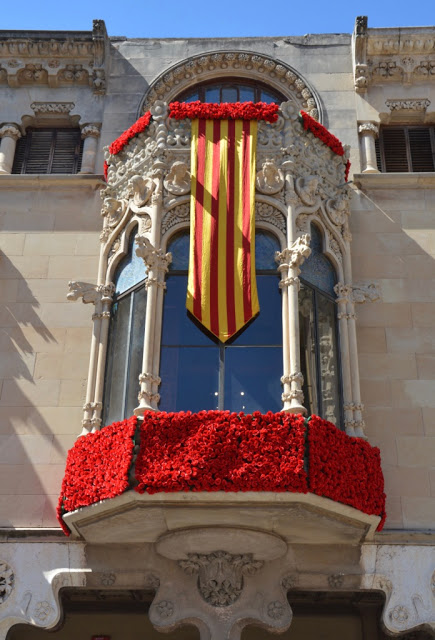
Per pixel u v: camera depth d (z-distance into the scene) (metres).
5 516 14.46
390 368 15.59
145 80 19.41
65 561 13.91
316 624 15.98
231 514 12.73
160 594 13.60
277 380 13.92
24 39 19.36
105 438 13.25
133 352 14.50
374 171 17.97
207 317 14.11
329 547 13.96
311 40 19.72
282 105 16.17
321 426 12.98
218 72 19.55
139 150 16.52
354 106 18.88
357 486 13.05
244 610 13.40
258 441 12.57
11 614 13.52
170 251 15.16
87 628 16.00
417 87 19.14
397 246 16.88
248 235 14.62
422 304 16.22
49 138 19.39
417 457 14.77
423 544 13.94
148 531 13.46
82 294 15.41
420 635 14.85
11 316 16.36
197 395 13.84
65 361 15.87
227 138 15.67
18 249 17.11
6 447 15.08
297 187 15.45
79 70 19.48
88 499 12.92
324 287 15.34
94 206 17.53
